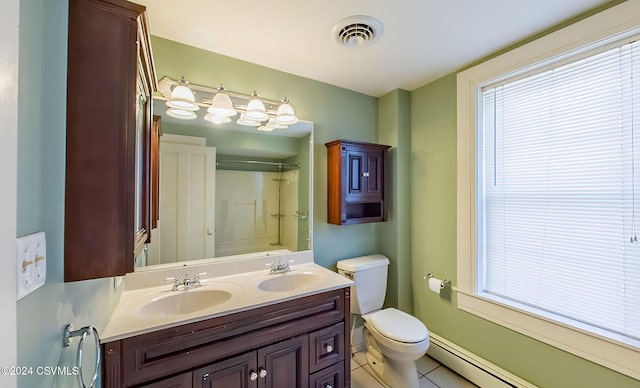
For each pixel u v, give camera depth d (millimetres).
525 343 1560
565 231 1470
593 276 1370
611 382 1251
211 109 1594
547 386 1463
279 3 1274
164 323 1045
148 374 1008
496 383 1651
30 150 535
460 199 1908
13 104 415
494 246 1795
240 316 1203
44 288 583
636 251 1236
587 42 1322
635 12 1174
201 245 1651
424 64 1867
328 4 1283
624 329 1268
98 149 771
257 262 1779
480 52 1716
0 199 385
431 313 2127
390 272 2305
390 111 2322
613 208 1306
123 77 797
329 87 2172
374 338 1747
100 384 938
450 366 1915
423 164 2203
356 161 2102
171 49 1581
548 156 1536
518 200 1672
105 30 780
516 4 1279
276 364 1294
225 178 1740
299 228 1985
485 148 1837
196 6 1294
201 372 1106
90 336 855
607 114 1320
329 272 1763
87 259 749
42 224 589
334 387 1478
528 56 1542
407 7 1303
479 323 1795
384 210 2246
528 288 1624
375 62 1843
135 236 821
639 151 1229
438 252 2080
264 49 1678
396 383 1697
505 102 1730
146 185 1135
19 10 464
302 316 1380
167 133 1568
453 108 1979
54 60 662
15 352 420
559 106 1488
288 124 1935
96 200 765
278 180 1920
